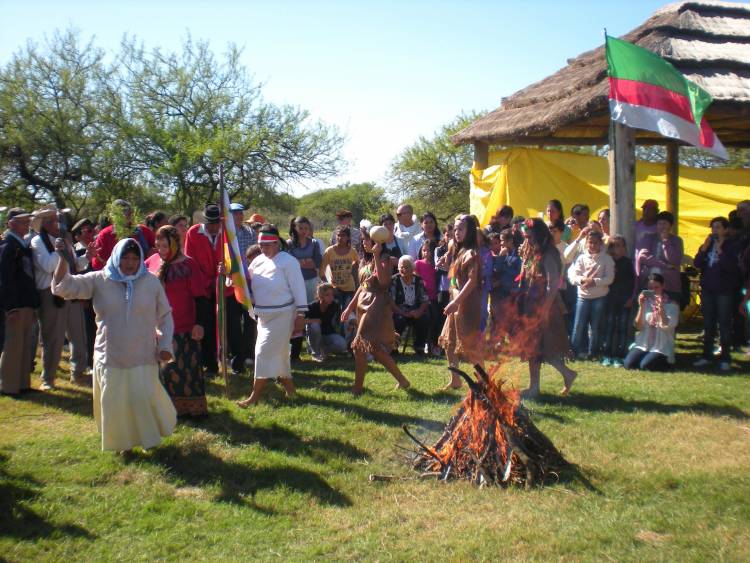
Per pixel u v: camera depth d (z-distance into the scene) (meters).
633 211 9.72
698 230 14.77
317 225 43.56
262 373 7.27
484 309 8.70
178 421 6.77
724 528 4.47
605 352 9.55
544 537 4.42
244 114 26.70
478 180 13.38
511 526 4.58
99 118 25.72
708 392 7.82
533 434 5.56
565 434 6.35
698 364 9.28
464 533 4.52
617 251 9.42
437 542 4.42
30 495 5.16
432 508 4.95
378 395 7.80
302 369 9.32
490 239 9.35
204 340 8.84
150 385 5.88
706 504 4.85
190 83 26.36
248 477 5.58
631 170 9.67
